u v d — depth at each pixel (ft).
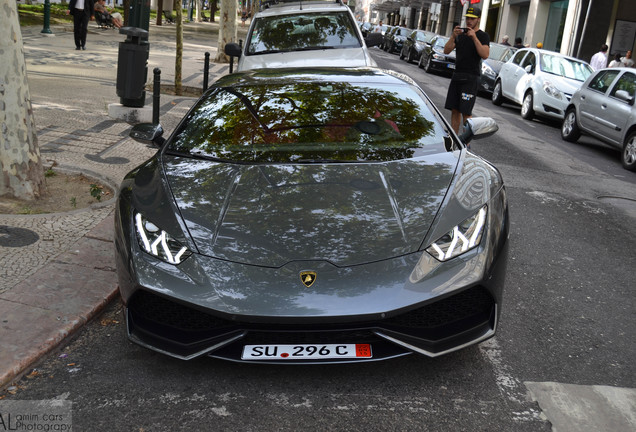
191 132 12.69
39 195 17.29
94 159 21.76
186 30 114.52
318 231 9.30
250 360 8.85
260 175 10.81
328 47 26.73
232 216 9.72
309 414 8.52
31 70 40.68
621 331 11.59
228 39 60.80
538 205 20.76
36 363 9.75
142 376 9.46
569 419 8.57
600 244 17.01
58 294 11.72
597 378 9.75
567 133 37.70
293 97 13.38
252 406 8.69
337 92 13.60
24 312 10.94
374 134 12.21
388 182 10.59
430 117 13.21
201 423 8.29
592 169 28.78
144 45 28.71
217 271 8.85
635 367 10.19
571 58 47.73
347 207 9.82
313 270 8.71
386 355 8.93
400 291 8.59
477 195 10.41
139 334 9.41
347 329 8.66
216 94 13.94
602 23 71.77
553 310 12.38
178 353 9.01
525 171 26.32
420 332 9.10
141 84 28.94
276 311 8.41
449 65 72.28
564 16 81.56
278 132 12.19
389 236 9.24
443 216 9.70
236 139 12.09
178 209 10.00
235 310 8.48
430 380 9.46
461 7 130.21
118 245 9.86
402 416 8.51
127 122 28.71
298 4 30.40
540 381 9.55
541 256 15.66
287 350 8.89
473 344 9.25
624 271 14.97
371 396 8.98
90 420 8.32
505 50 60.85
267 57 25.81
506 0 101.86
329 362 8.84
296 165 11.13
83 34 55.16
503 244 9.82
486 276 9.13
